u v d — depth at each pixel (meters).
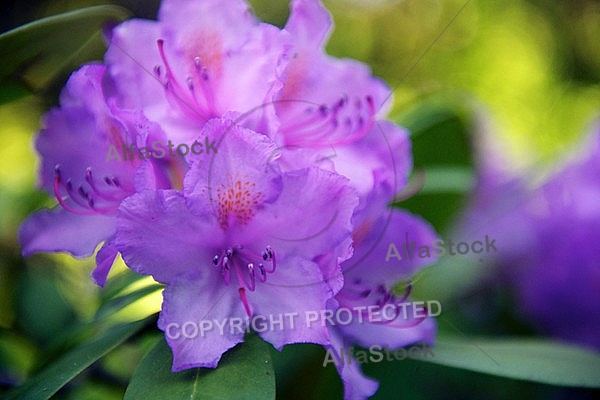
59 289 0.48
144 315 0.42
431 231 0.39
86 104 0.37
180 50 0.36
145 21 0.36
